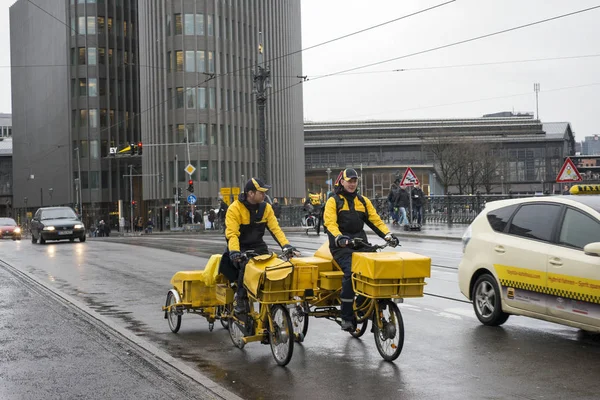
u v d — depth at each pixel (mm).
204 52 76125
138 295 12883
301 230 42219
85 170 91938
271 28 87188
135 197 93562
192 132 75312
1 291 13531
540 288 8398
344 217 7832
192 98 75562
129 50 95125
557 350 7895
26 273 16969
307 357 7754
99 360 7684
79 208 87125
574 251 8023
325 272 8000
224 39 77750
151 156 78562
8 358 7812
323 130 126562
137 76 95750
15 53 125000
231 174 77875
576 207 8281
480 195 34688
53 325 9797
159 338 8945
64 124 94938
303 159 99062
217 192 76000
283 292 7289
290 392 6371
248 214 7883
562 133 123875
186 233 55219
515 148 123750
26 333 9227
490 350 7914
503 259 9031
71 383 6738
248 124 80812
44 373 7137
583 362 7336
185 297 9055
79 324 9867
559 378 6711
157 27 77438
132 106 94938
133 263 19219
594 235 7891
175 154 75125
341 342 8516
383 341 7609
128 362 7578
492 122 129875
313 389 6457
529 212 8953
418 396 6172
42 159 108562
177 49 75875
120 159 93312
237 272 8086
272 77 87188
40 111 109062
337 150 125312
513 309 8859
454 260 18266
